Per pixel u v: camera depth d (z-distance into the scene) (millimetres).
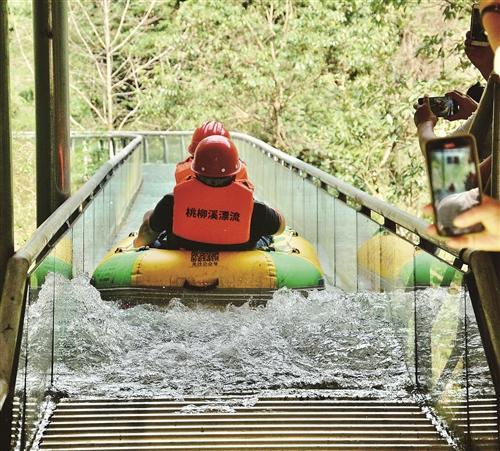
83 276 8922
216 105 35688
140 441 5680
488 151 5090
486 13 3545
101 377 6871
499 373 4801
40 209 9773
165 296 9625
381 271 8070
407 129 23609
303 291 9695
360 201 8875
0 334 5117
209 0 34219
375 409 6215
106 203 13055
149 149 36188
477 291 5098
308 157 34188
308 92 33844
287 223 15836
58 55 9648
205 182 9875
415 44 26781
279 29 34281
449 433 5762
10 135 5703
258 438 5719
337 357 7332
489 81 4121
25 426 5492
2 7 5637
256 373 6926
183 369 7039
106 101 42688
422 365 6508
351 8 29797
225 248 10008
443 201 3125
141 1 42375
